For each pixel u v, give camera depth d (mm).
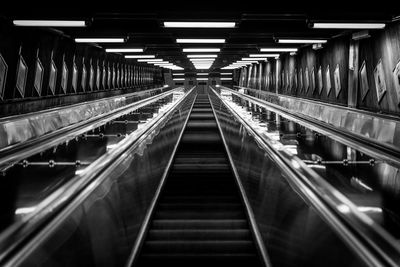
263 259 3928
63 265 2586
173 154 8867
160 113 10773
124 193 4387
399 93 8531
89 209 3262
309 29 10406
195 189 6938
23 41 10031
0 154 4891
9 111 9336
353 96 11070
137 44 13461
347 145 6355
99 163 4305
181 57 19875
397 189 4219
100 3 7422
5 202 3799
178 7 7473
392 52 8812
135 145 5883
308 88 16891
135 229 4566
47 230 2543
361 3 7523
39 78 11398
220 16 7508
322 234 2871
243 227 5082
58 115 9812
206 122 16234
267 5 7484
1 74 8961
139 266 4066
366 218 2533
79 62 15578
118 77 25094
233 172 7270
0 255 2098
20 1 7297
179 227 5074
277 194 4418
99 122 8219
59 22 7457
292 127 10461
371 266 2066
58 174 4863
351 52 11219
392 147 5648
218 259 4121
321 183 3434
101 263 3193
